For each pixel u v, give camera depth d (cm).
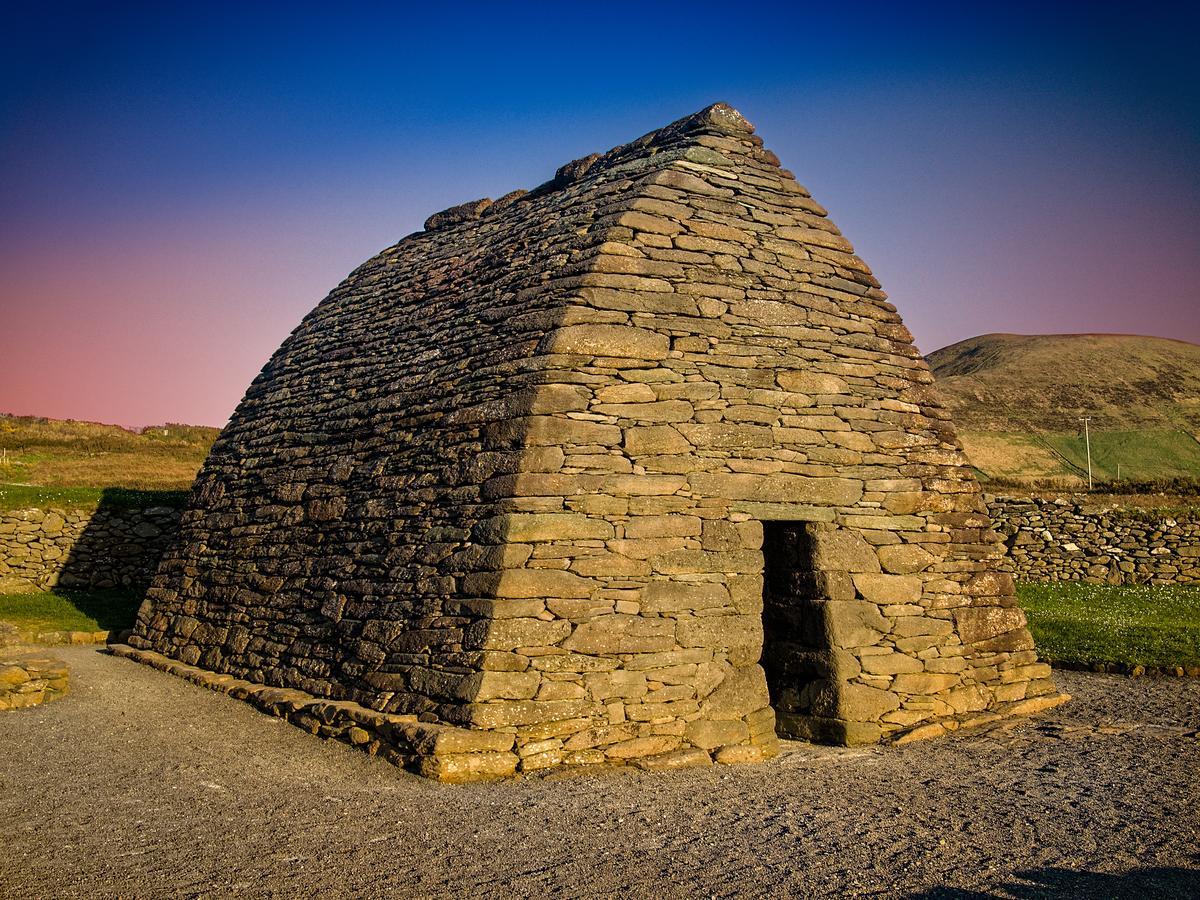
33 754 809
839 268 1087
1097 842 667
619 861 594
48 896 512
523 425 871
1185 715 1062
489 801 705
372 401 1125
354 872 563
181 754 822
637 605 859
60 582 1841
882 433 1036
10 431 4003
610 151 1217
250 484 1284
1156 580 2114
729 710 883
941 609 1030
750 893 554
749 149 1114
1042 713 1071
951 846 648
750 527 931
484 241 1233
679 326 948
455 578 859
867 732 947
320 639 996
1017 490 3334
